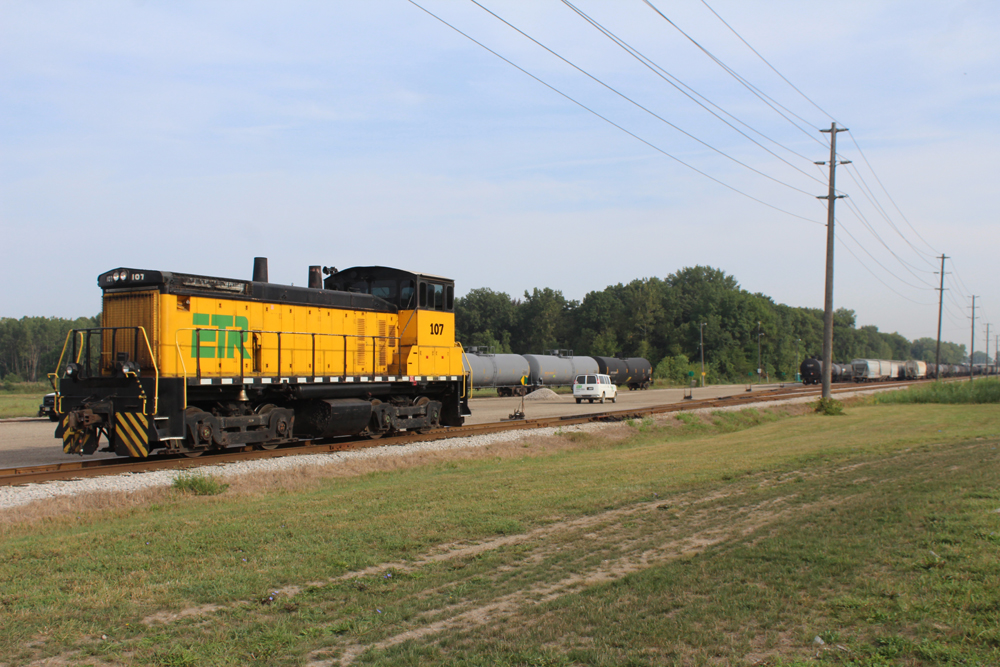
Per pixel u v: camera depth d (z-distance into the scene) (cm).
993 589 625
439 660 532
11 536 967
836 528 891
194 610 656
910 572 693
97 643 571
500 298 14125
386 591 708
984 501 1001
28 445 2097
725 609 615
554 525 995
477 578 747
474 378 5231
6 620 617
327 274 2317
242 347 1723
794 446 2002
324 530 955
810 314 16488
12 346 11781
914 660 499
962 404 4091
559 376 6075
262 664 535
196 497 1229
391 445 1884
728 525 955
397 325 2211
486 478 1420
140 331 1594
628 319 12912
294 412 1914
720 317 12362
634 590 679
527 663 524
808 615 595
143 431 1510
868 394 4772
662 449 2044
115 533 942
